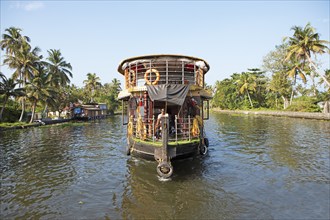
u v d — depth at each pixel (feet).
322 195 24.08
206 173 31.37
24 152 47.57
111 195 25.36
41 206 23.25
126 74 40.96
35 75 109.70
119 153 45.29
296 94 165.17
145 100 36.47
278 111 139.23
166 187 26.78
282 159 37.93
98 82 213.66
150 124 35.32
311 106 125.59
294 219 19.80
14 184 29.35
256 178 29.37
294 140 53.67
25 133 77.25
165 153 28.63
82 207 22.80
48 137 67.82
